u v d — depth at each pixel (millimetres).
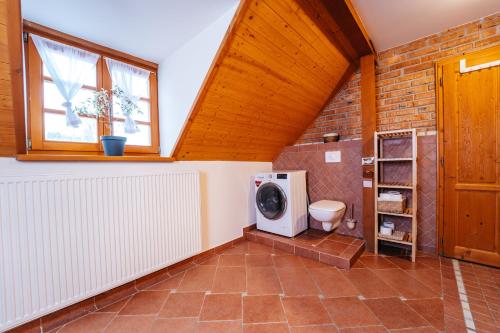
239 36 1693
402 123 2488
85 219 1533
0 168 1300
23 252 1291
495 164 2021
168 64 2391
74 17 1752
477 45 2072
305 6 1719
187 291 1801
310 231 3008
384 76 2592
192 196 2232
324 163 3018
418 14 1986
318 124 3168
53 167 1484
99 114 2002
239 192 2957
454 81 2166
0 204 1220
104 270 1632
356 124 2828
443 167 2258
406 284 1819
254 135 2727
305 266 2193
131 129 2369
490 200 2055
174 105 2299
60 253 1425
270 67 2053
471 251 2148
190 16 1748
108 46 2186
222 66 1825
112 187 1671
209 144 2420
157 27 1894
